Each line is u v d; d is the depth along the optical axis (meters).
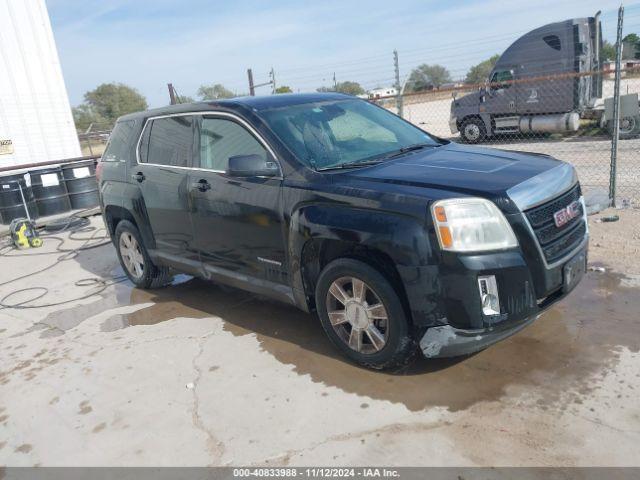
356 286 3.54
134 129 5.49
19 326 5.37
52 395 3.93
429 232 3.13
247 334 4.50
